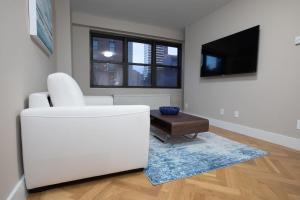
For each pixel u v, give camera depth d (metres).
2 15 0.91
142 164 1.48
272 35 2.43
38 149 1.12
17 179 1.07
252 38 2.66
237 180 1.42
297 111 2.17
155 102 4.37
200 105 3.93
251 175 1.50
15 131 1.06
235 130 3.01
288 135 2.27
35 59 1.57
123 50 4.28
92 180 1.37
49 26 2.09
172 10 3.49
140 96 4.21
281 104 2.34
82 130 1.21
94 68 4.08
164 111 2.53
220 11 3.33
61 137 1.16
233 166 1.67
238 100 2.98
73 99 1.38
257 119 2.67
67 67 3.00
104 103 2.40
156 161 1.73
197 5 3.27
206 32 3.70
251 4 2.71
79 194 1.19
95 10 3.55
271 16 2.43
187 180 1.40
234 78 3.05
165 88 4.68
